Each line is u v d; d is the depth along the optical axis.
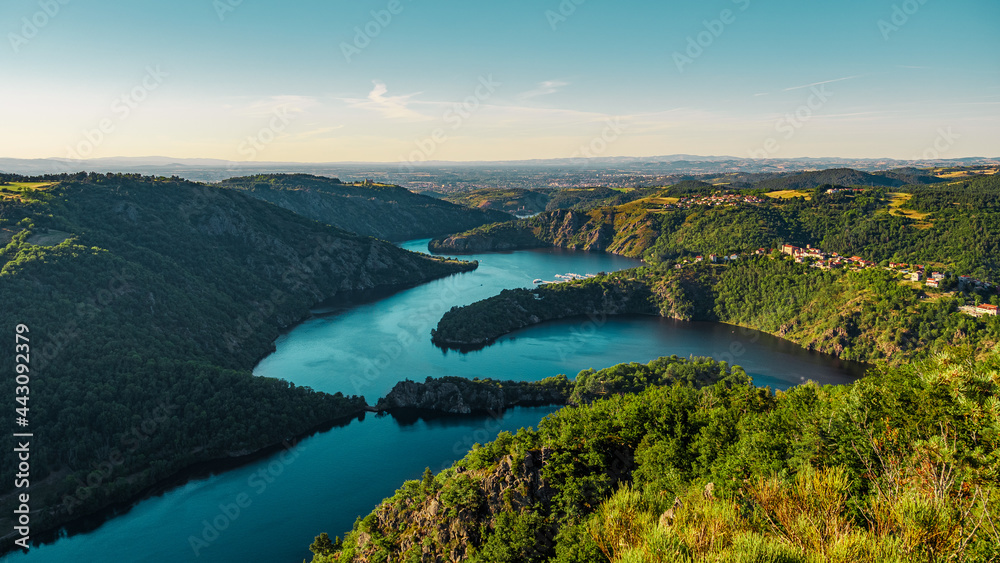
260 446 143.25
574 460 68.62
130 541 107.81
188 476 130.88
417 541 72.81
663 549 23.64
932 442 31.45
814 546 22.02
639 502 33.81
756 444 55.91
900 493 26.64
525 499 66.56
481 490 70.75
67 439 126.69
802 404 65.75
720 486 49.06
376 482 127.56
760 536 22.28
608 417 79.00
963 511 23.77
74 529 111.81
